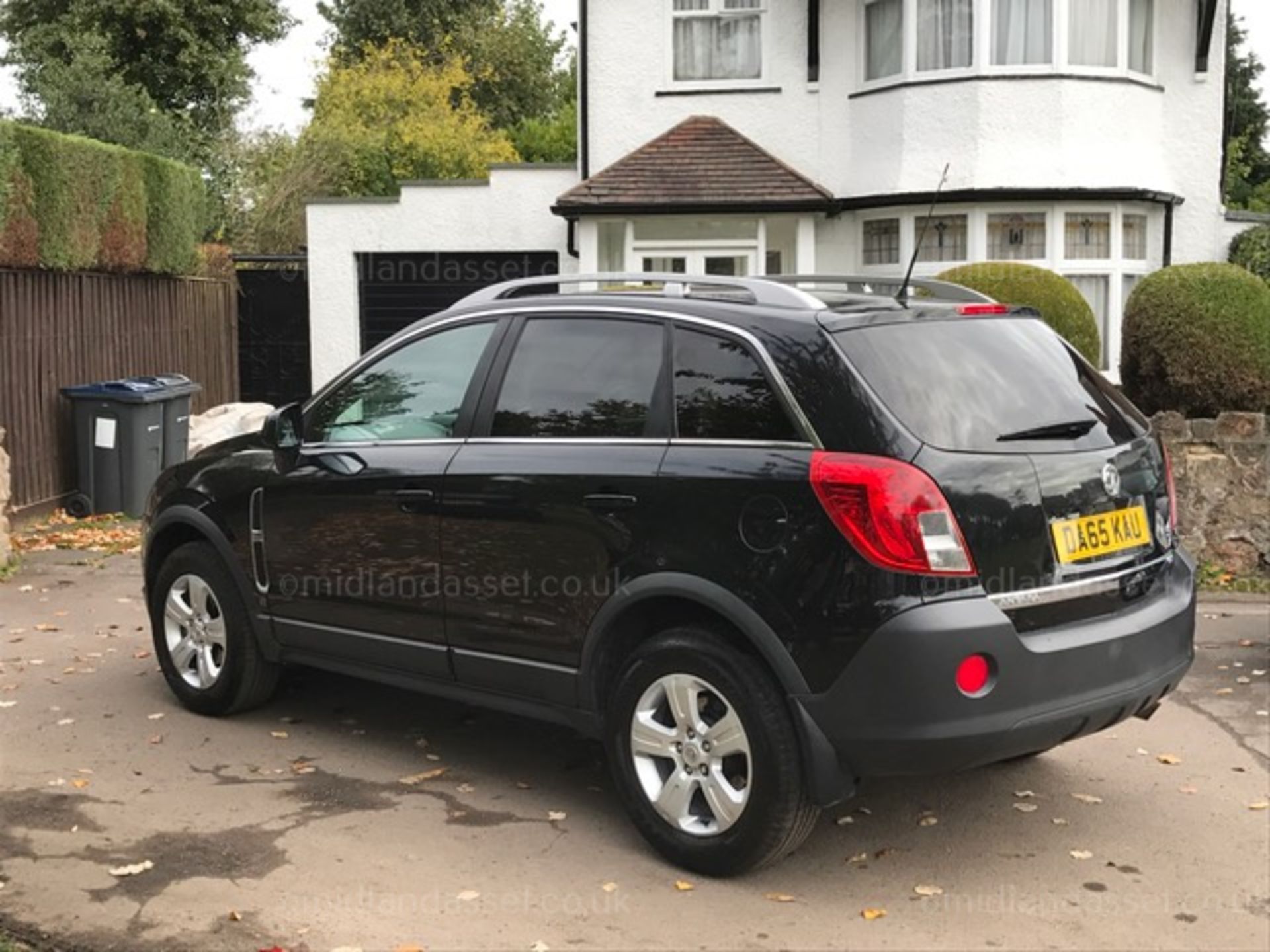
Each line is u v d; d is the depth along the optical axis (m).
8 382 10.45
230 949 3.78
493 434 4.90
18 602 8.21
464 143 24.70
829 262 15.79
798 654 3.99
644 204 14.84
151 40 26.16
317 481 5.35
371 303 16.50
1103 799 5.04
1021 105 14.61
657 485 4.33
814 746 3.99
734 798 4.18
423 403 5.20
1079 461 4.29
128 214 12.12
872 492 3.89
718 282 4.66
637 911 4.06
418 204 16.30
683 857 4.31
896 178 15.04
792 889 4.22
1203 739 5.74
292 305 16.67
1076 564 4.20
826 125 15.78
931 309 4.49
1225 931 3.97
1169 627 4.44
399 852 4.48
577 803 4.95
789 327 4.26
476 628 4.86
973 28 14.61
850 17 15.56
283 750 5.50
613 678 4.58
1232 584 8.75
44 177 10.55
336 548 5.29
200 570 5.86
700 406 4.37
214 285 15.20
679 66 16.05
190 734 5.69
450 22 37.47
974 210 14.77
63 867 4.31
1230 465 8.95
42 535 10.30
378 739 5.66
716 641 4.22
